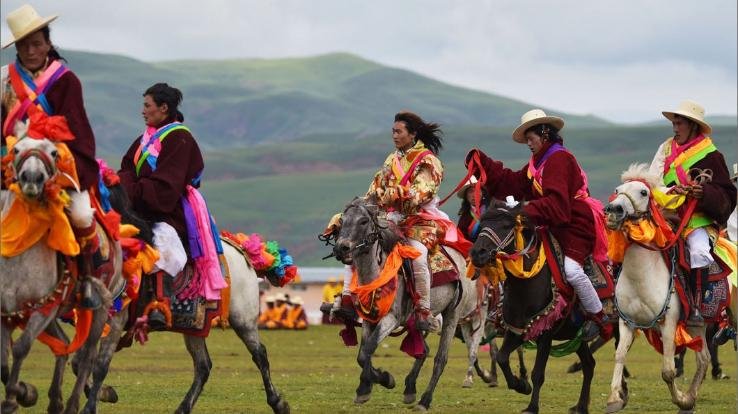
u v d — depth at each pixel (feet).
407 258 55.52
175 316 49.73
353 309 56.34
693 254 54.24
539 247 52.70
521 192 56.85
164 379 73.15
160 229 48.91
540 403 61.41
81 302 43.04
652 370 84.23
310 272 327.26
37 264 41.70
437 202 58.29
